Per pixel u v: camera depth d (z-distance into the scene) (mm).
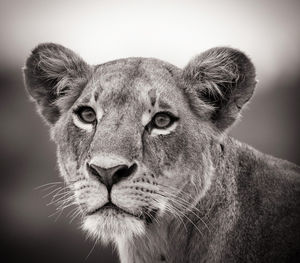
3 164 27641
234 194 10859
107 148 9875
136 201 9945
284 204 10883
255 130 29469
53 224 23938
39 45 11586
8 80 34125
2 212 24797
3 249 23422
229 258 10648
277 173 11195
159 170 10188
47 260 23031
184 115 10539
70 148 10625
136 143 10023
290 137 29219
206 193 10672
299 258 10633
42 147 29172
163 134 10289
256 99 31516
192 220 10625
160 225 10547
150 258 10836
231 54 11016
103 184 9852
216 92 11047
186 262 10727
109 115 10211
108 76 10578
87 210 10047
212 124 10922
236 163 11055
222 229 10695
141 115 10219
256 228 10750
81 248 22953
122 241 11008
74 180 10555
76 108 10648
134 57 11070
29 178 26953
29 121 30734
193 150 10461
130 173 9898
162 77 10656
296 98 31625
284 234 10703
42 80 11594
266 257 10648
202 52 11094
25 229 23984
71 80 11297
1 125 30312
